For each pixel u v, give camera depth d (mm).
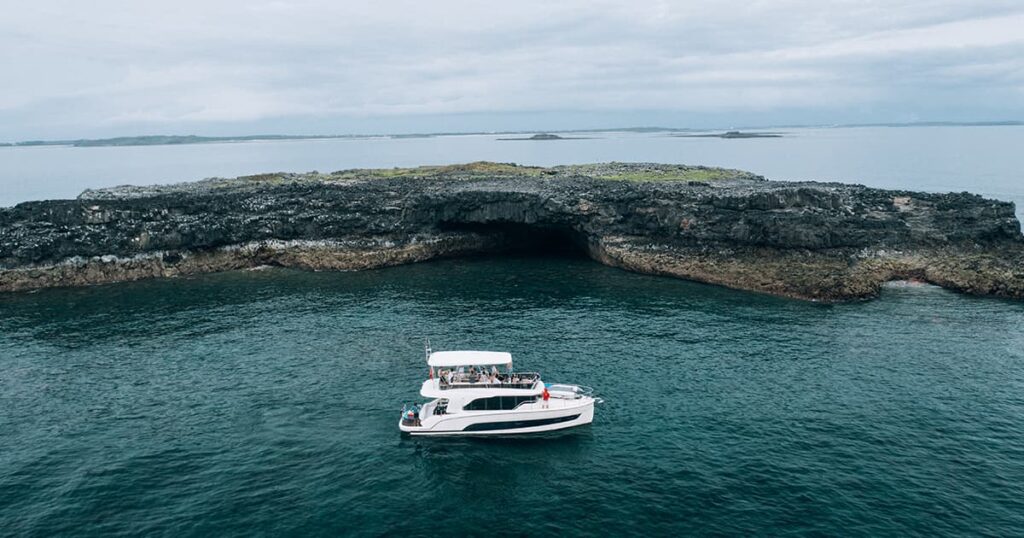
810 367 52781
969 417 43719
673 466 38094
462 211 98188
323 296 76625
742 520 32906
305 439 41781
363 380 51094
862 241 83500
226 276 87438
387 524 33000
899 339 59438
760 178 124625
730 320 65688
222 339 60906
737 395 47562
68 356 56438
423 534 32188
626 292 77688
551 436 42344
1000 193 145000
